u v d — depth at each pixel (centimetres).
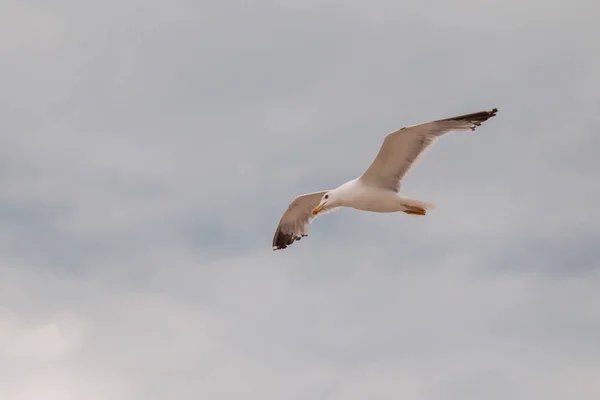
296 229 2006
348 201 1775
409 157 1709
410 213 1761
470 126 1670
